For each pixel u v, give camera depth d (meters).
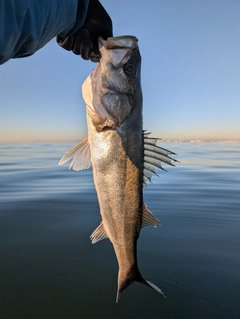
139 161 0.55
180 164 3.24
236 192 1.88
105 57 0.51
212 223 1.30
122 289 0.56
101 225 0.57
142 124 0.56
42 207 1.55
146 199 1.71
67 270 0.92
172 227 1.26
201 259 0.98
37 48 0.30
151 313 0.74
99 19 0.45
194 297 0.79
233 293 0.80
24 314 0.73
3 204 1.60
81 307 0.76
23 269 0.92
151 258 0.99
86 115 0.55
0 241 1.11
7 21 0.24
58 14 0.31
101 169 0.54
